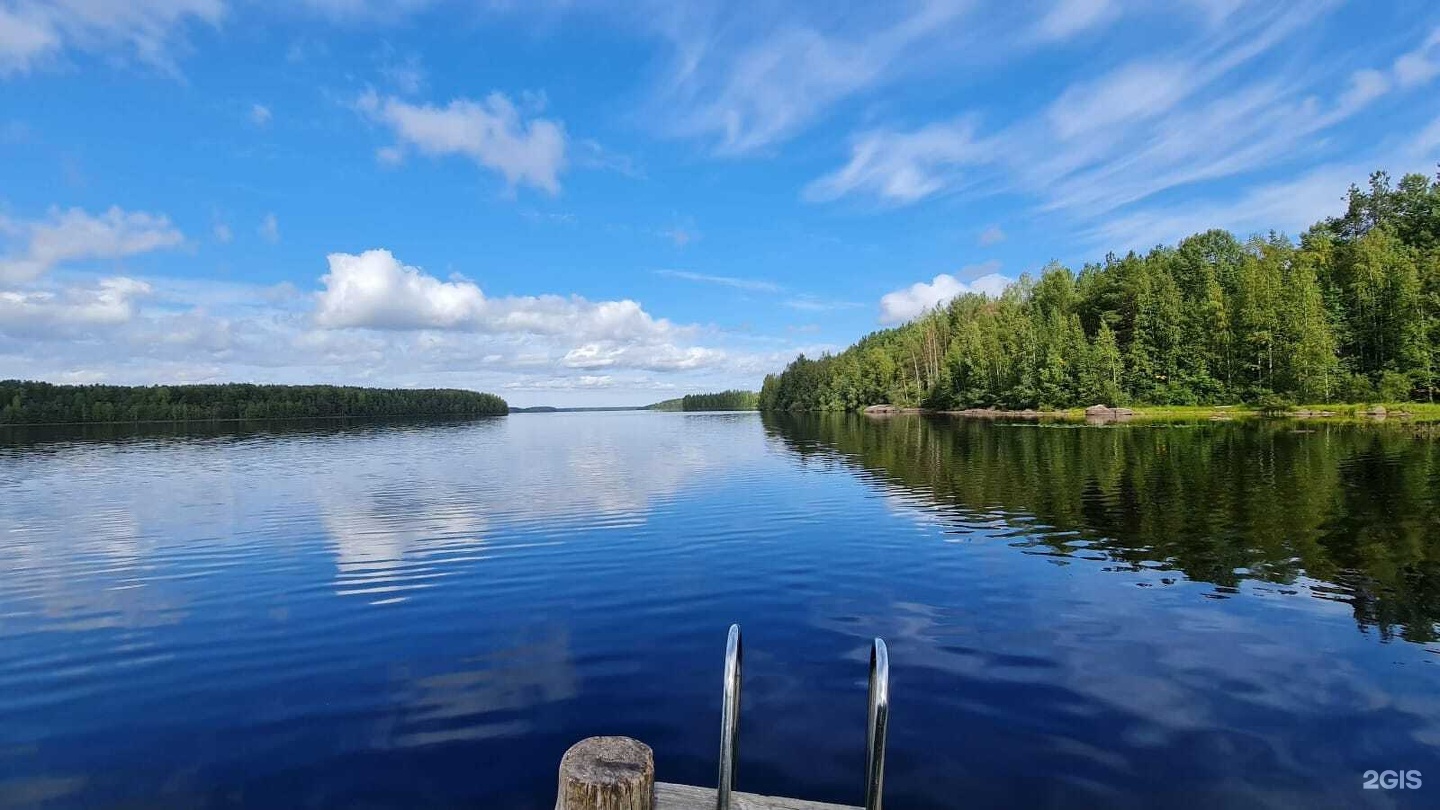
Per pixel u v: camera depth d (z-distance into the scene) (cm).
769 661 865
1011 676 805
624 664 864
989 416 8750
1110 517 1777
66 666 887
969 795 562
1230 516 1731
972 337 10212
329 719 719
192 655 922
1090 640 921
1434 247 7250
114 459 4375
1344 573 1212
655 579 1280
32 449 5441
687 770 601
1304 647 884
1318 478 2302
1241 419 6053
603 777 409
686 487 2633
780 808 466
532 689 789
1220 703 729
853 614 1051
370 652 923
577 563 1416
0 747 670
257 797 574
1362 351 6694
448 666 868
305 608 1134
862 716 705
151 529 1867
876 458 3603
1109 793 565
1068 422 6544
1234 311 7550
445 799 565
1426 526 1550
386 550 1564
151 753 653
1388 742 646
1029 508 1944
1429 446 3241
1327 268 7656
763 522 1838
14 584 1306
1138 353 8012
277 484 2917
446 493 2559
